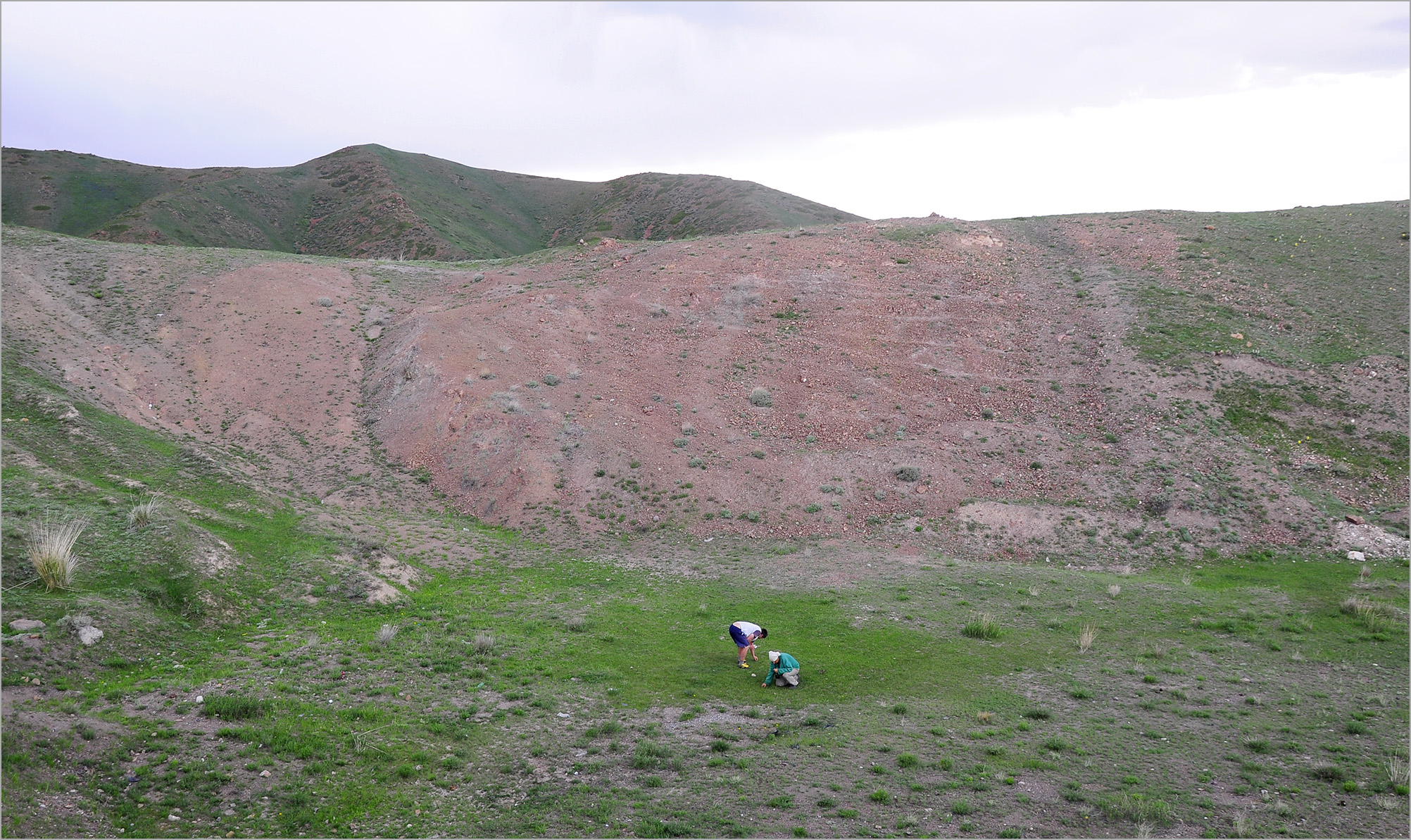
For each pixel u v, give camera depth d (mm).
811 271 56281
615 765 13727
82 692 14031
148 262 56031
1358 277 48406
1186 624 22250
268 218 135875
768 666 19469
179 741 12766
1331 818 11758
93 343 43719
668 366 45875
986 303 51219
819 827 11570
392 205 136250
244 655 17609
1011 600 24766
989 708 16609
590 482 36031
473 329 48625
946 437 38562
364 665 17703
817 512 33781
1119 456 35719
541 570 28547
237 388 43156
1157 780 13117
